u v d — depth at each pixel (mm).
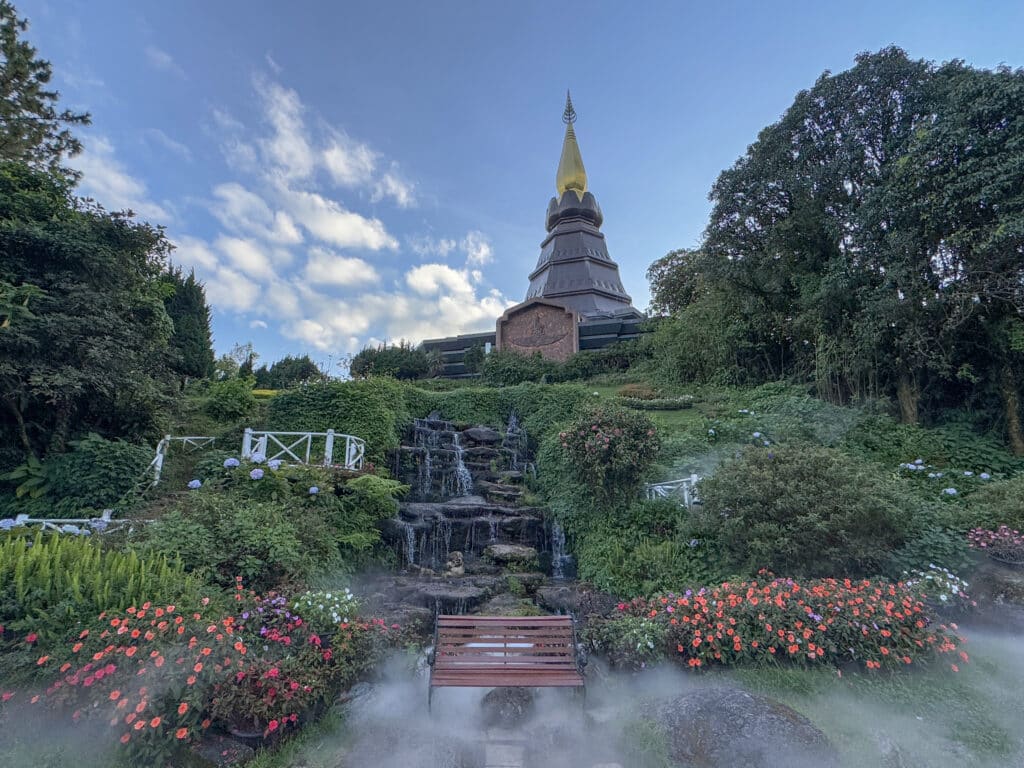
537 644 4250
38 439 9414
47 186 11664
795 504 6051
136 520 6125
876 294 11695
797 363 15586
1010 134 10086
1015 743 3463
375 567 7582
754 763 3166
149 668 3287
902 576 5703
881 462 10242
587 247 38750
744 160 15859
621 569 7059
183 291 21172
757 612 4691
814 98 14367
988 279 10406
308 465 8656
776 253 14891
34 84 12172
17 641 3486
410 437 12906
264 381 25531
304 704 3543
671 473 9688
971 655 4641
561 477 10156
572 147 45125
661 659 4551
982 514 6727
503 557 8508
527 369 21688
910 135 12336
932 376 12281
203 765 3176
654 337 19484
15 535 5414
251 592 4664
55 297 9273
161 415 11141
